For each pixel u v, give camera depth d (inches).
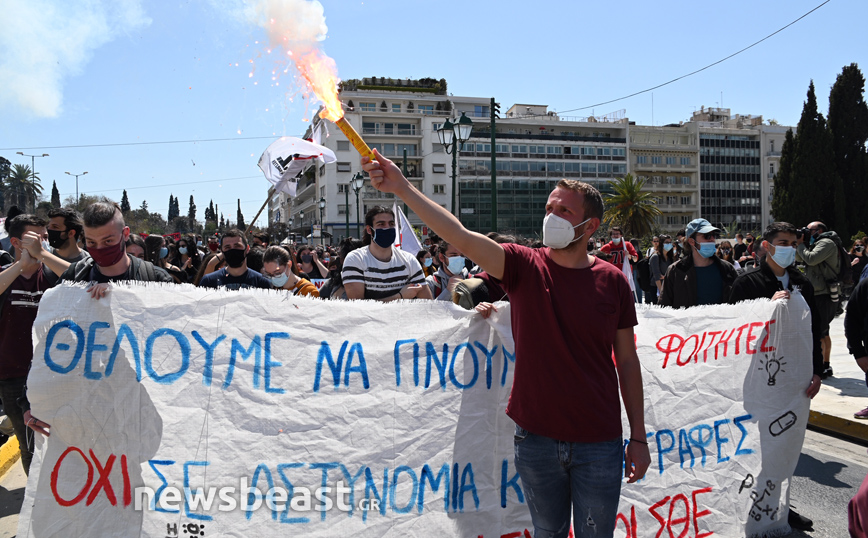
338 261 404.2
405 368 112.3
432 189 2608.3
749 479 133.0
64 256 165.3
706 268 194.9
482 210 2741.1
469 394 114.8
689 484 128.2
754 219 3275.1
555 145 2903.5
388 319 112.4
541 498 90.2
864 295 156.3
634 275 500.1
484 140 2778.1
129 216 1980.8
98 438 102.2
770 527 135.9
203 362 105.1
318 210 2541.8
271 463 105.0
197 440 103.5
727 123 3430.1
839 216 1676.9
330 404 108.3
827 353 296.4
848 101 1713.8
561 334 86.8
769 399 135.4
